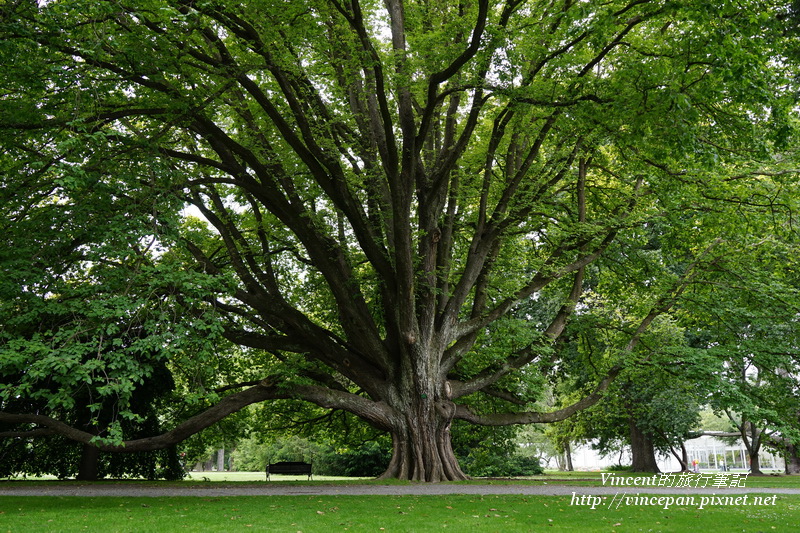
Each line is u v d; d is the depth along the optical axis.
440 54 15.54
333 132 20.12
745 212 18.12
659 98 12.77
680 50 13.09
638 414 30.64
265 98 16.70
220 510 11.04
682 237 21.25
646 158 17.38
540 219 22.12
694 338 27.42
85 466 21.75
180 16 11.82
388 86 17.53
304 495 14.25
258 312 19.97
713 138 14.86
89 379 11.17
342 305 19.52
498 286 23.27
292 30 15.50
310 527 8.91
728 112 14.28
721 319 21.62
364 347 19.38
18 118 14.30
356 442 27.78
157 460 24.28
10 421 16.14
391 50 17.89
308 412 26.61
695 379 20.30
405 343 18.23
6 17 12.05
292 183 19.33
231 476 43.81
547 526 9.24
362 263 22.58
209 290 13.91
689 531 9.00
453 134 19.81
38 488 16.88
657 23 15.30
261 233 21.16
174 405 24.64
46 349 11.41
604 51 14.40
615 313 26.38
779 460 55.41
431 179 19.27
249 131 18.89
